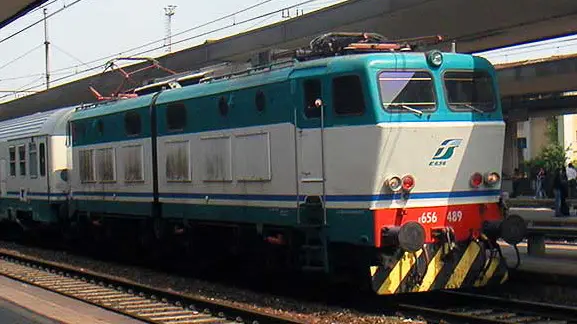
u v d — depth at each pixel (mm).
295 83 11633
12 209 23125
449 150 11188
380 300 11961
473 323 9961
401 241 10359
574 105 38562
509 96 38156
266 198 12359
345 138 10945
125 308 11695
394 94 10828
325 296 12719
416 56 11117
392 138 10672
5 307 11203
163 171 15125
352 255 11484
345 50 11594
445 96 11250
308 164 11508
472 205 11430
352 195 10867
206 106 13758
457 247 11156
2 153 23688
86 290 13805
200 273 16109
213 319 10648
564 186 25328
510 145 49812
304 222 11570
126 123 16453
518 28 19750
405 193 10828
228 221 13414
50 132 20172
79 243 21516
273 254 12961
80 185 18828
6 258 19891
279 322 10055
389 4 20578
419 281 10898
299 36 24188
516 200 35594
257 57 12977
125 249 18438
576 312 10055
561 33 20703
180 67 31281
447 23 20125
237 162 13000
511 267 12680
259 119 12430
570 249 15992
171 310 11531
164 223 15617
